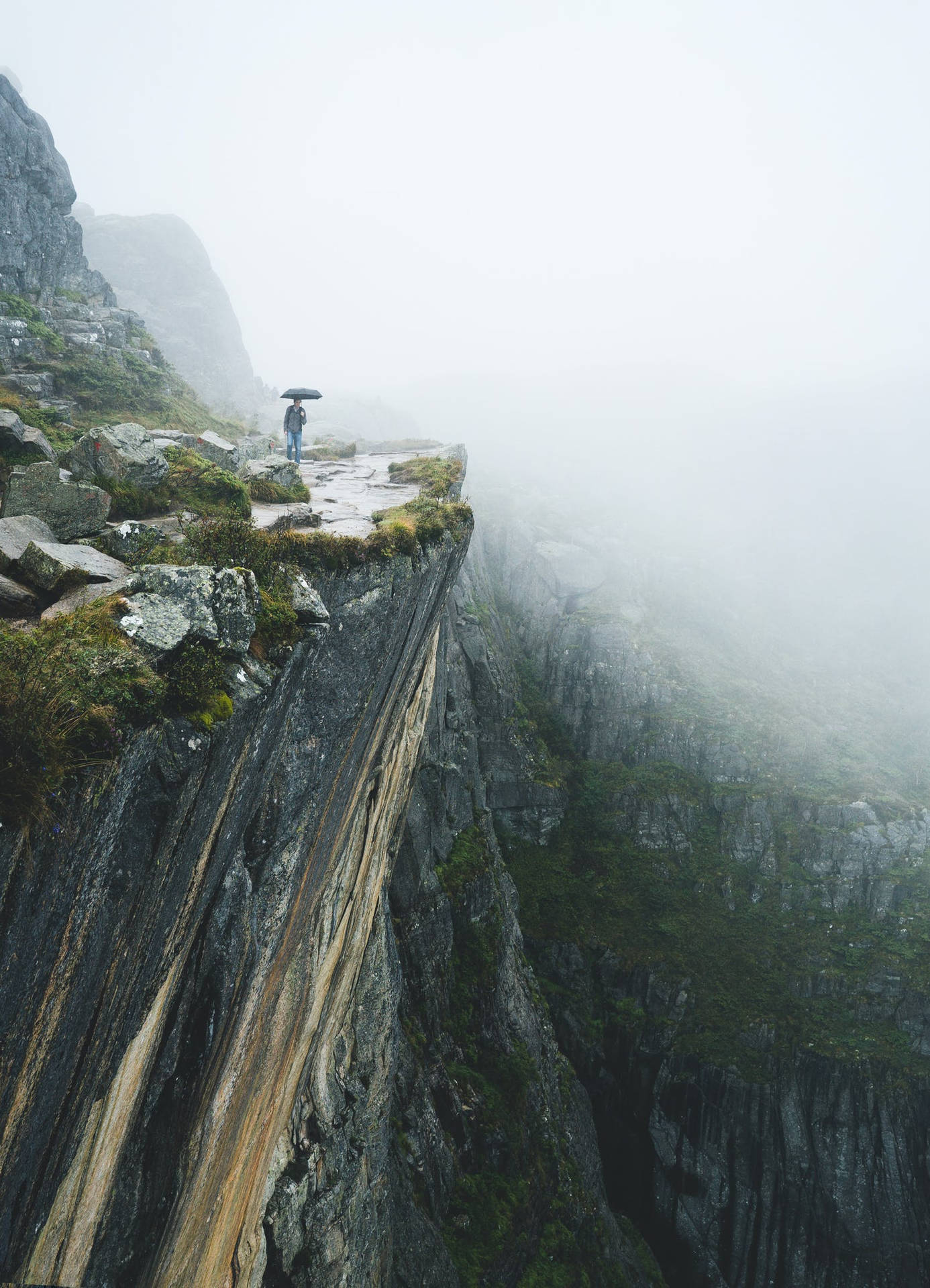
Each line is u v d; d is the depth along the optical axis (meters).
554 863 68.06
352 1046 23.02
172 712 7.19
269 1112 14.34
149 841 6.93
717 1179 55.97
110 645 6.99
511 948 50.91
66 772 5.68
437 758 47.94
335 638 11.86
